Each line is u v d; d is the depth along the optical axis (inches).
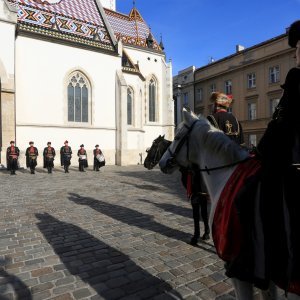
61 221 276.1
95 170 839.1
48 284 151.2
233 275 80.0
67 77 976.3
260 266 75.2
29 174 725.3
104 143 1044.5
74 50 989.8
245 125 1445.6
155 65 1407.5
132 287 147.9
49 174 729.6
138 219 282.0
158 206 341.1
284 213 74.3
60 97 959.0
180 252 195.8
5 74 825.5
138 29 1489.9
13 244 212.8
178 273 163.9
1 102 823.1
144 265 174.7
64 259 184.4
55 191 457.4
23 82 896.3
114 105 1075.9
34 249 202.4
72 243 214.5
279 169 77.1
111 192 445.7
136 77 1202.6
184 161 116.3
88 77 1017.5
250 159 91.7
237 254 79.2
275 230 74.9
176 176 672.4
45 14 1007.0
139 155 1156.5
